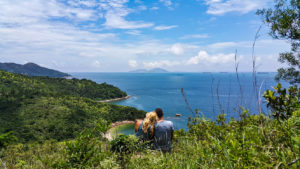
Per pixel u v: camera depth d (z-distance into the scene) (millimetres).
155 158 1969
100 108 123250
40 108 108750
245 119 1981
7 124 83312
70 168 1853
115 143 2137
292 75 7477
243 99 1938
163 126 3020
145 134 3014
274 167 1076
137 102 185000
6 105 108125
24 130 77812
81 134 2092
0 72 166500
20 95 129125
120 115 111312
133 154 2148
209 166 1448
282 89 1788
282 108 1727
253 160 1171
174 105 155500
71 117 98188
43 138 74688
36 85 171625
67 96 139000
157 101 187000
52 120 93500
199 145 2066
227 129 2230
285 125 1399
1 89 131250
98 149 2082
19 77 175625
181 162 1792
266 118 1718
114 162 1828
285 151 1190
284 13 7074
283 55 8016
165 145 2936
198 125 2674
